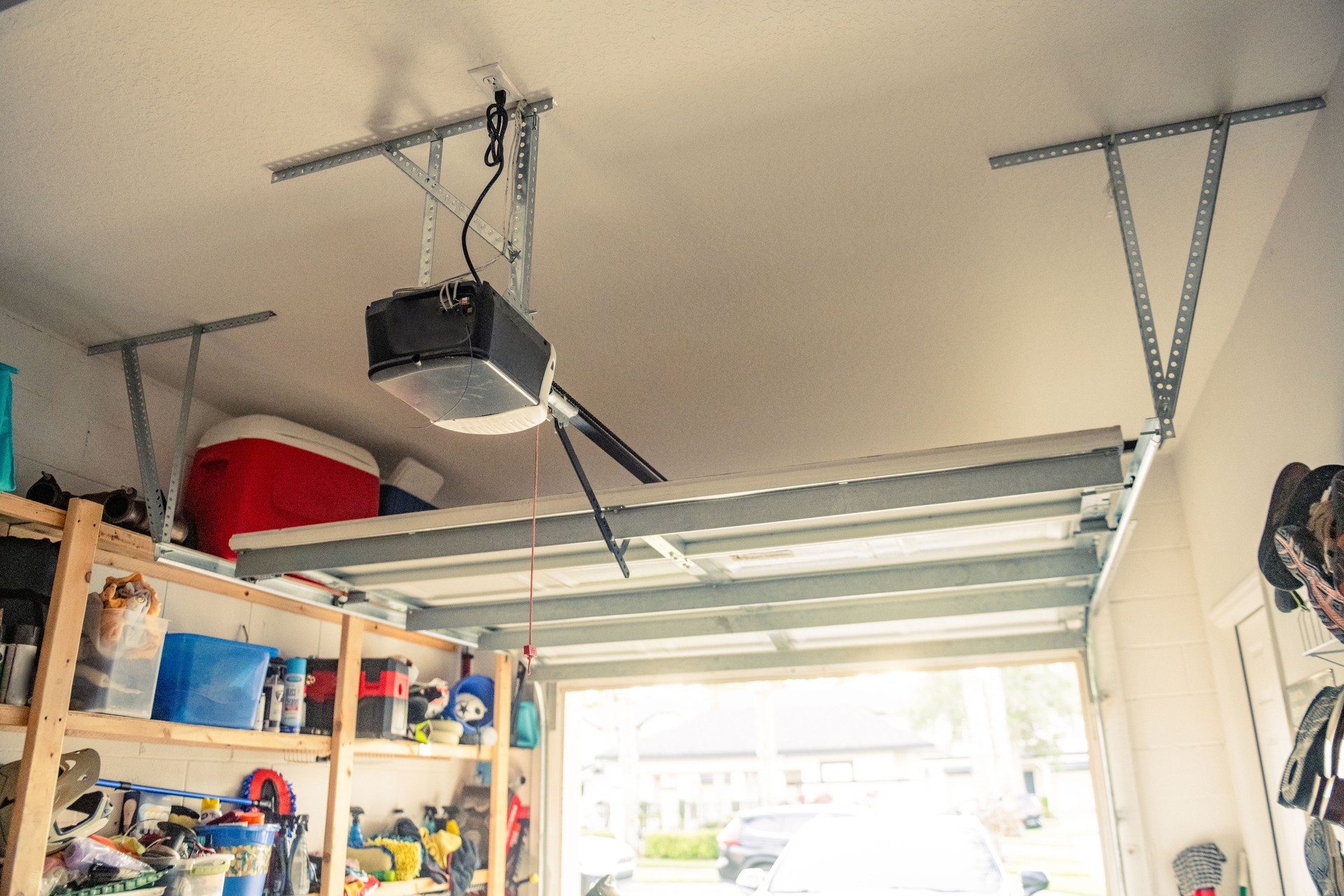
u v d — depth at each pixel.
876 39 2.14
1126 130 2.47
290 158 2.52
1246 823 4.21
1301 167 2.57
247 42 2.11
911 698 28.47
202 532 3.66
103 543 3.00
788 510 2.67
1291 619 3.18
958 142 2.51
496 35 2.10
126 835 2.89
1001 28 2.12
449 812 5.12
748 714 29.67
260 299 3.23
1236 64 2.24
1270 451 3.18
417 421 4.22
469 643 4.78
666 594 3.75
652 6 2.03
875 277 3.17
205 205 2.72
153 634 2.83
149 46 2.11
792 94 2.31
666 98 2.32
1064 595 3.95
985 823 21.75
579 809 5.80
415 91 2.27
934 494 2.53
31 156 2.48
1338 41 2.18
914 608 4.03
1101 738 4.65
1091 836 20.33
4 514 2.56
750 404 4.15
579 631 4.53
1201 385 4.07
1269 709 3.85
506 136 2.41
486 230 2.38
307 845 3.53
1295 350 2.81
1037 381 3.95
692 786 28.67
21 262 2.97
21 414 3.23
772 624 4.16
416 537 3.06
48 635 2.51
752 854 12.25
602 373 3.84
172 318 3.33
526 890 5.40
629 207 2.77
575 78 2.23
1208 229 2.43
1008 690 26.52
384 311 1.99
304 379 3.82
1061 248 3.01
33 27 2.04
